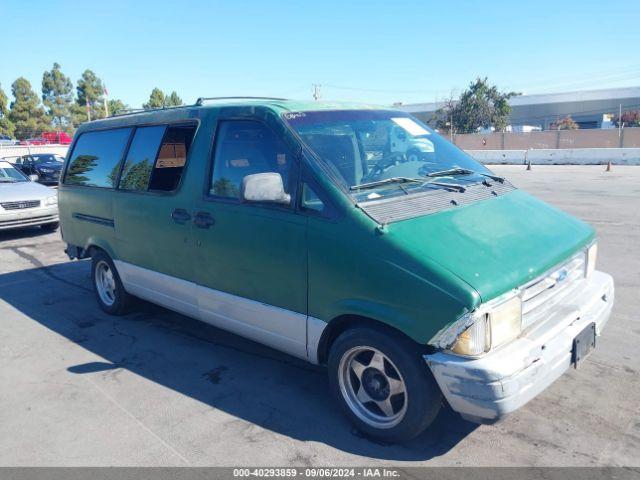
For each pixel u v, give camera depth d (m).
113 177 5.12
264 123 3.67
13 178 11.36
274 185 3.34
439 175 3.91
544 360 2.83
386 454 3.11
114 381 4.17
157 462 3.11
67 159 6.05
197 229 4.05
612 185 15.37
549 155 26.81
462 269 2.78
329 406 3.69
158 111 4.75
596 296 3.45
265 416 3.58
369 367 3.21
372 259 2.96
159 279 4.63
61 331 5.29
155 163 4.60
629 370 3.99
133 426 3.50
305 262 3.31
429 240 2.95
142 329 5.28
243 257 3.71
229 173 3.88
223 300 3.97
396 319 2.87
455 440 3.22
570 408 3.51
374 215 3.08
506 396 2.65
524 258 3.03
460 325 2.67
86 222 5.58
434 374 2.81
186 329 5.26
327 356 3.49
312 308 3.34
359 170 3.50
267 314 3.65
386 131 4.04
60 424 3.56
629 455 3.02
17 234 10.81
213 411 3.67
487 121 52.28
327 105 4.01
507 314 2.79
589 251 3.64
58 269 7.86
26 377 4.29
